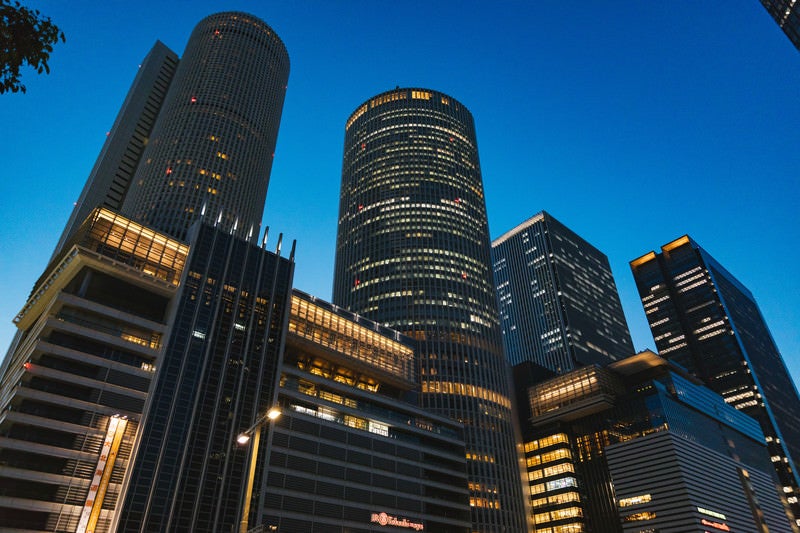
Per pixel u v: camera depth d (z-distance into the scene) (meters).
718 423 196.38
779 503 195.12
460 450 146.75
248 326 119.88
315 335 136.88
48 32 16.16
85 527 79.88
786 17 135.75
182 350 106.12
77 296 98.75
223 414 104.06
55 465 83.19
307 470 108.06
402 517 118.44
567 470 172.75
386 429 130.38
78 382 90.25
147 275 111.19
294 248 142.88
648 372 195.50
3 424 83.56
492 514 157.00
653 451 162.38
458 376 183.75
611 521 162.38
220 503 94.44
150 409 95.88
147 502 87.88
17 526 76.12
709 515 151.62
